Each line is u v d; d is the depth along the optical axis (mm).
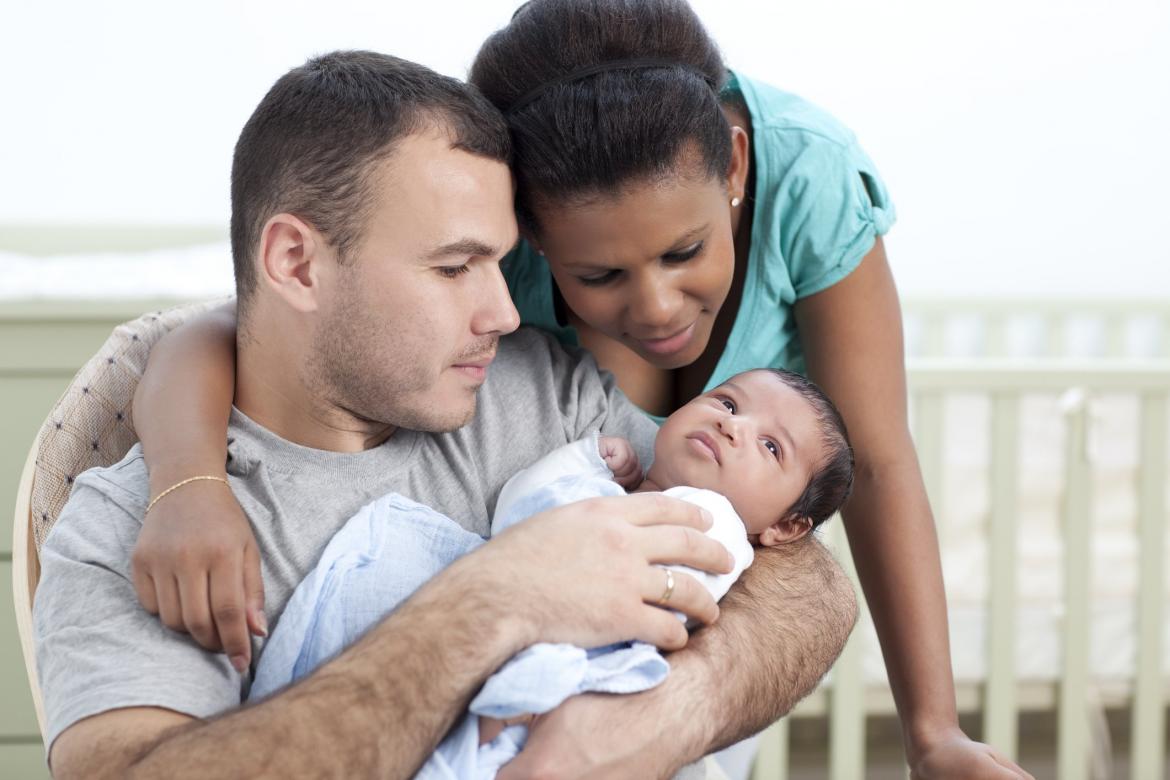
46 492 1247
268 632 1036
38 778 1971
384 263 1036
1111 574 2336
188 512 985
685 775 1156
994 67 3098
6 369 1891
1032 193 3150
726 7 3053
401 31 2924
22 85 2850
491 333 1097
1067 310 3137
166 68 2879
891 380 1427
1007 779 1167
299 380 1104
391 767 857
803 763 2664
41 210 2898
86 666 923
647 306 1161
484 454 1224
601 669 979
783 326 1478
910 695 1328
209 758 821
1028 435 2621
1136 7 3066
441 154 1035
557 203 1122
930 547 1376
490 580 953
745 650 1075
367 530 1071
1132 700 2324
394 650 893
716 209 1164
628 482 1272
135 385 1310
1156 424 2199
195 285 2025
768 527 1266
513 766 952
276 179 1056
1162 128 3111
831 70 3092
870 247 1412
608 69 1119
